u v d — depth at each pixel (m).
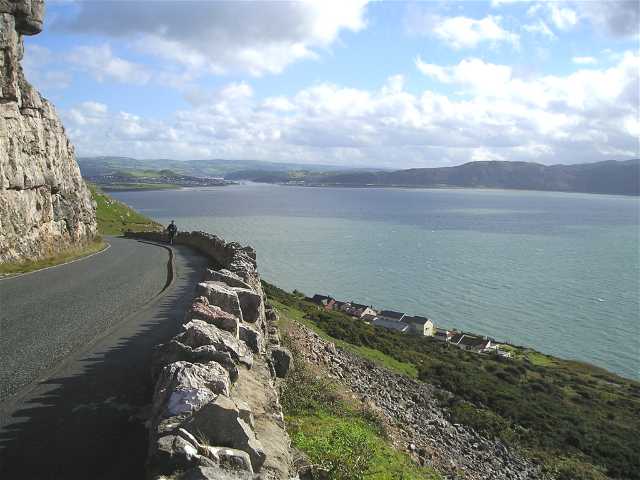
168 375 6.16
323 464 8.95
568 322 80.38
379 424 16.84
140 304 17.70
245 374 7.76
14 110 28.72
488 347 66.00
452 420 26.52
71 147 41.47
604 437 32.72
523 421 31.64
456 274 111.38
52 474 6.12
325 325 38.56
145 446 6.89
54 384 9.30
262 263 116.69
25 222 29.39
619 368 63.09
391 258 128.00
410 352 43.69
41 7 29.72
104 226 77.50
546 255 137.88
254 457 5.34
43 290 19.94
